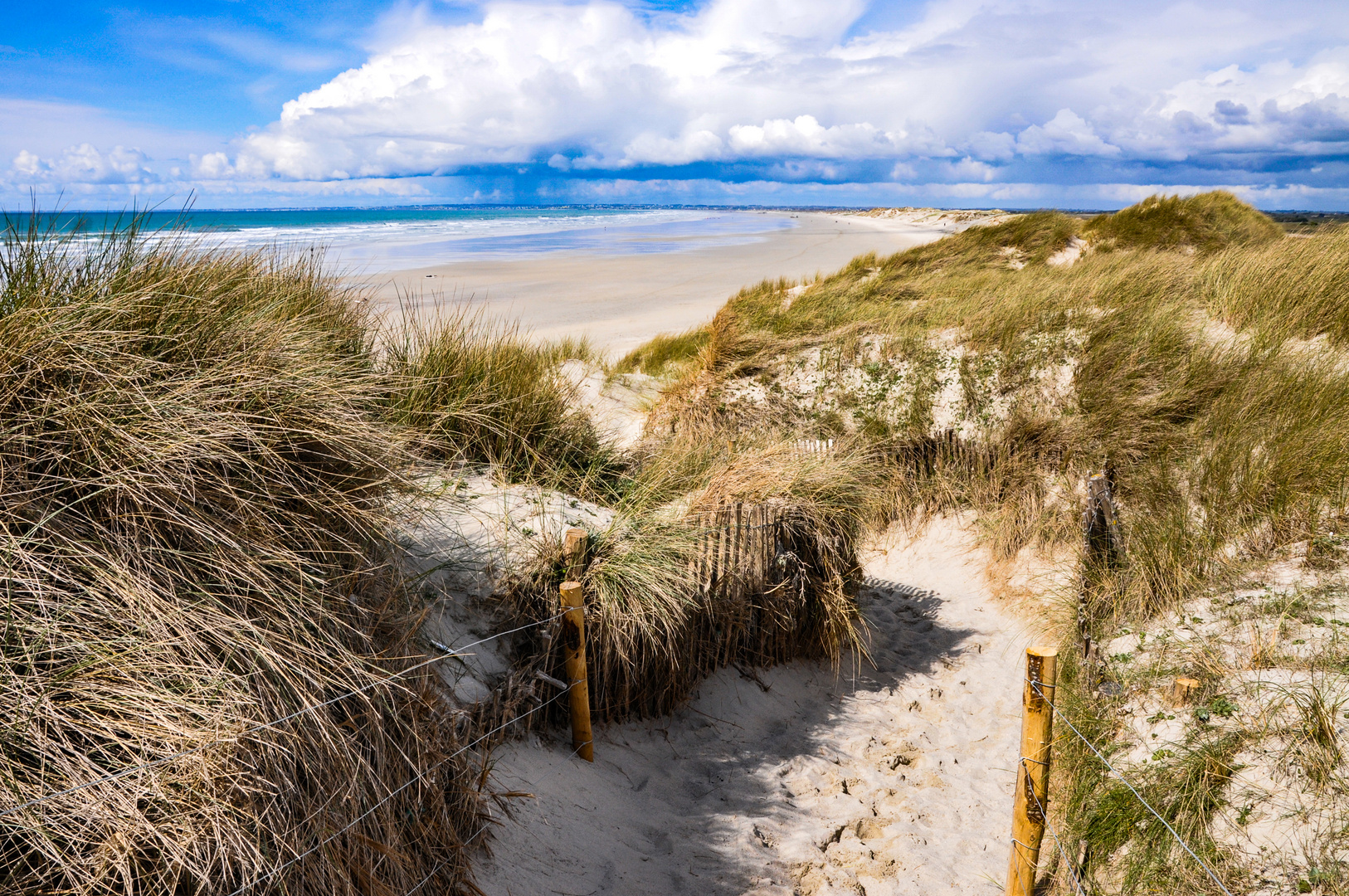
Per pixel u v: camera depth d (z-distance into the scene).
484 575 3.69
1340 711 2.90
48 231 2.81
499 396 5.38
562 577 3.74
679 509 4.64
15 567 2.00
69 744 1.78
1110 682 3.76
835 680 4.82
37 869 1.66
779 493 4.91
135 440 2.34
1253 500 4.71
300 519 2.73
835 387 8.22
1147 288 8.24
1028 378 7.35
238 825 1.82
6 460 2.19
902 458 7.38
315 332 3.87
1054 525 6.17
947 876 3.14
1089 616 4.48
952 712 4.51
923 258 14.87
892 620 5.80
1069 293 8.48
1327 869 2.35
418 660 2.88
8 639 1.90
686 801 3.52
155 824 1.76
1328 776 2.63
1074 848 2.97
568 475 5.30
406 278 23.67
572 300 20.70
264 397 2.79
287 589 2.47
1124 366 6.95
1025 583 5.96
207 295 3.10
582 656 3.40
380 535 3.17
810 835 3.35
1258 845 2.52
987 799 3.70
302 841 2.01
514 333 6.35
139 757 1.82
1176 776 2.89
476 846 2.67
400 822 2.38
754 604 4.58
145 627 2.04
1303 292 7.13
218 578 2.30
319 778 2.11
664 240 51.66
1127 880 2.63
